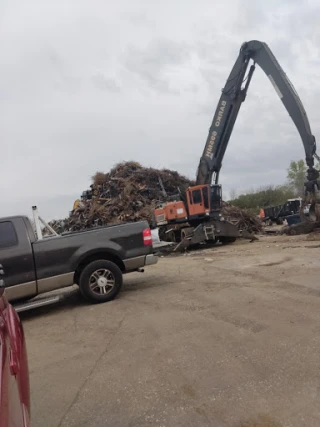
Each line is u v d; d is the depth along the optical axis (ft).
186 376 12.68
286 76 52.49
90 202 87.15
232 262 35.65
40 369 14.80
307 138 50.26
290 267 29.27
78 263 23.73
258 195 170.19
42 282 22.98
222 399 11.06
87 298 23.86
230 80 58.34
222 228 57.06
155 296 24.11
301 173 186.19
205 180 60.54
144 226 25.77
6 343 7.65
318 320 16.55
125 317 20.24
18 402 6.63
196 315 19.03
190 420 10.21
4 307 9.73
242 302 20.48
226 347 14.65
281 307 18.90
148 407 11.09
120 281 24.40
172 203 59.11
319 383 11.38
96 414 11.06
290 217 85.56
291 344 14.30
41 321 21.86
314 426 9.46
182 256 48.88
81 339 17.71
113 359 14.85
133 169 91.71
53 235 26.66
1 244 22.34
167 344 15.64
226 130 59.21
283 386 11.42
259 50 54.85
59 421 10.90
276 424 9.69
